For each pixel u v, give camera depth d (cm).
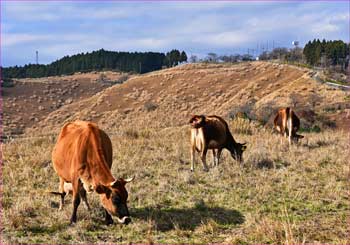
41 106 8131
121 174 1127
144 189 986
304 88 6081
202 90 7706
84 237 697
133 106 7438
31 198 901
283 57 12625
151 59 16825
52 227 738
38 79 10794
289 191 990
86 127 789
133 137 1938
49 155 1336
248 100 6278
